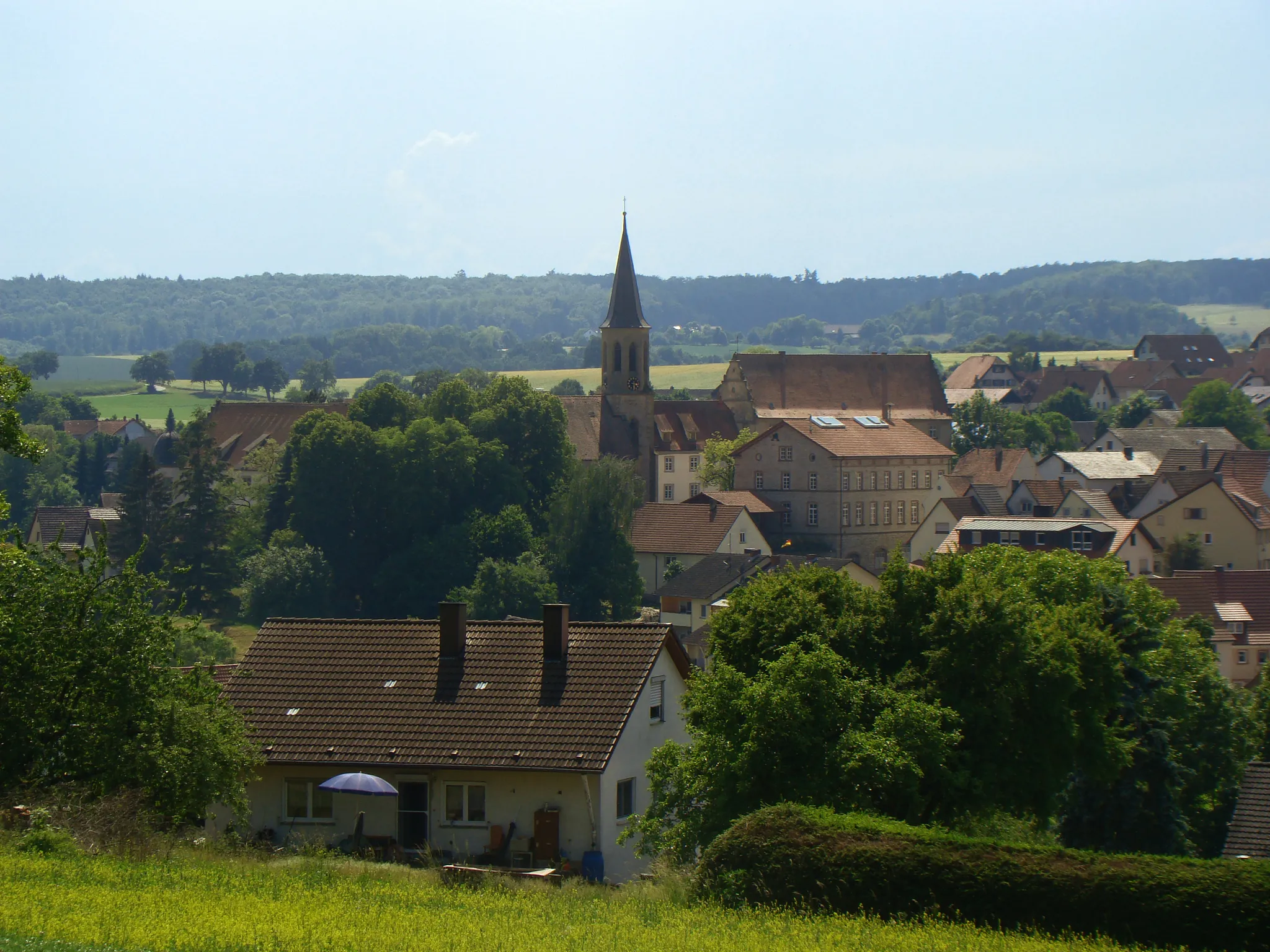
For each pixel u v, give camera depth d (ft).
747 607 185.06
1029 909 118.01
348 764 171.12
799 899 123.75
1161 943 114.52
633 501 594.24
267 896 114.11
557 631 181.47
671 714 190.80
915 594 179.01
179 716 146.30
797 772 151.74
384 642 190.39
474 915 113.50
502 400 653.71
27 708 140.46
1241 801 218.18
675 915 118.62
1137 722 245.86
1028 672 175.32
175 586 605.31
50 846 126.41
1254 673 411.34
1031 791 177.47
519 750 169.58
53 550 156.25
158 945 94.63
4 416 149.18
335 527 585.22
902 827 126.82
